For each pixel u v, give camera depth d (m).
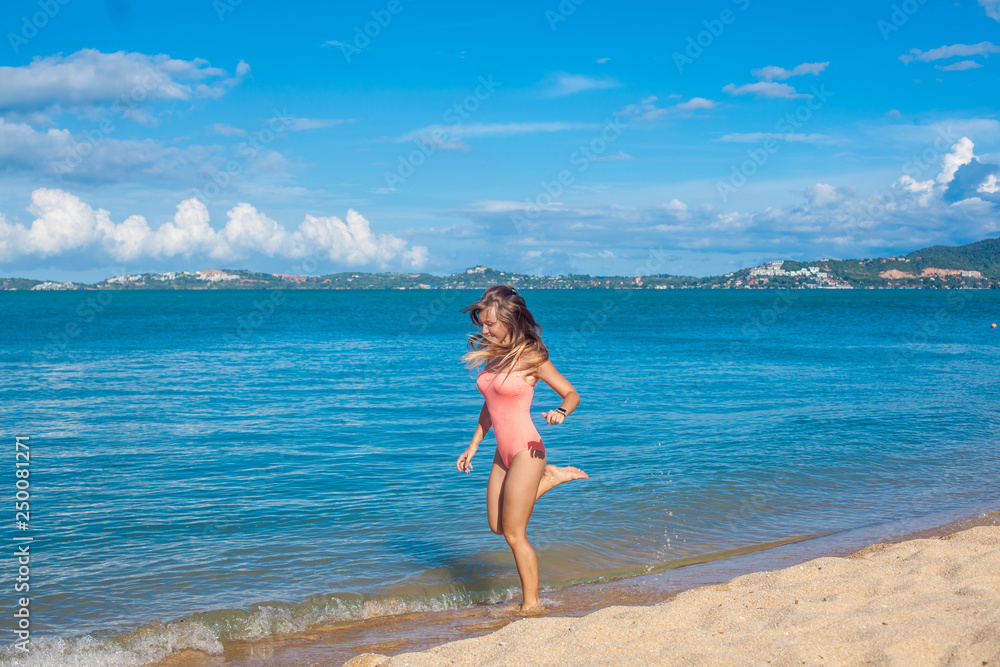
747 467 8.55
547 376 4.46
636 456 9.17
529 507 4.46
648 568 5.46
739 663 2.96
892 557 4.87
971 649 2.96
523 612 4.52
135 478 8.12
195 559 5.53
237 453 9.50
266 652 4.00
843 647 3.09
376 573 5.30
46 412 13.03
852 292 182.25
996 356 25.11
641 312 72.38
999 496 7.45
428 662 3.31
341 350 28.67
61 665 3.82
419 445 10.07
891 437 10.47
